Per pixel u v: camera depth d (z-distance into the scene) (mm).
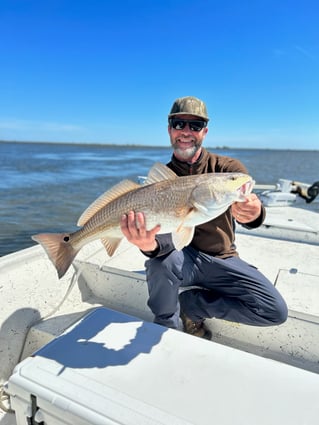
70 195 15039
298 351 2285
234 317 2318
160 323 2248
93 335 1783
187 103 2402
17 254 2871
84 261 2863
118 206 1959
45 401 1353
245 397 1360
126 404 1309
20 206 12453
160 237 2107
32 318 2365
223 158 2572
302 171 29109
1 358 2090
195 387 1413
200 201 1880
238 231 4188
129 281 2721
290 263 3115
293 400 1349
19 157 52031
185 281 2344
